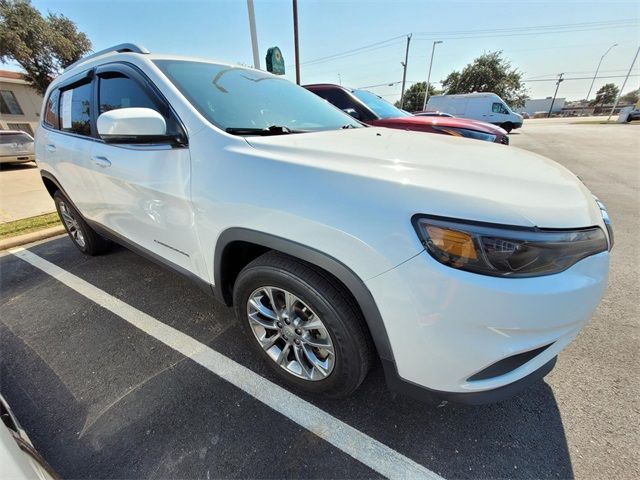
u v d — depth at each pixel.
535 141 14.03
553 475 1.36
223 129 1.66
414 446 1.48
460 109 21.05
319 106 2.55
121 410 1.67
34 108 23.09
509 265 1.05
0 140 10.23
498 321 1.07
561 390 1.75
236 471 1.39
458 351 1.14
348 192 1.21
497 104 19.97
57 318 2.43
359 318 1.38
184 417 1.62
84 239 3.24
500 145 1.90
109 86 2.16
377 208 1.15
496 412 1.63
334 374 1.51
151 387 1.81
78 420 1.62
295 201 1.30
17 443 0.97
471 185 1.16
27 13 16.19
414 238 1.10
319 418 1.61
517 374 1.24
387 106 5.81
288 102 2.34
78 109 2.50
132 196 2.04
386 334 1.24
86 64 2.49
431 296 1.10
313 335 1.58
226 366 1.94
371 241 1.15
